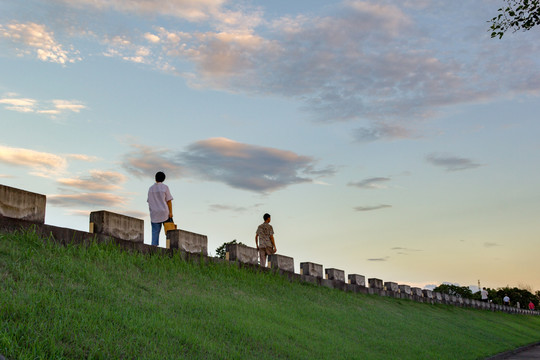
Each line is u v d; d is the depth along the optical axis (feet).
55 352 18.44
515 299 354.33
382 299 77.61
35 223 33.63
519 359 54.90
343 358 32.50
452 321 78.43
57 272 28.58
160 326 25.38
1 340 17.72
